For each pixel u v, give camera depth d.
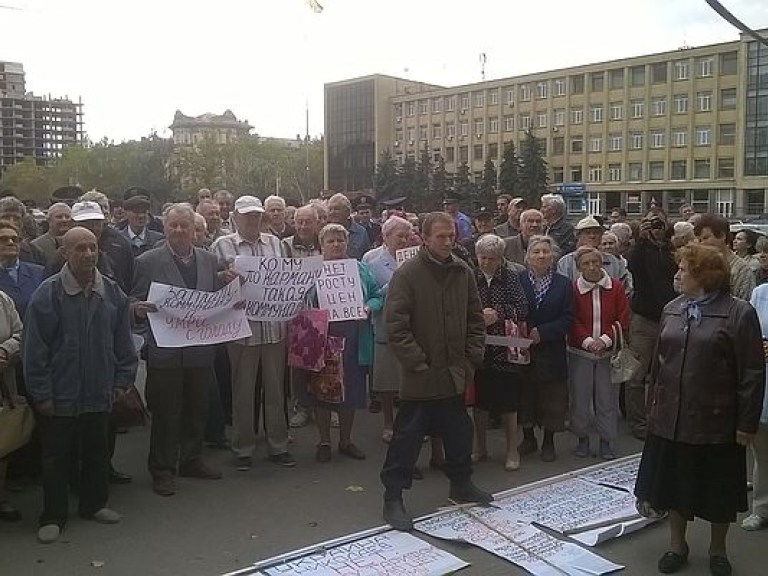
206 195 11.28
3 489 5.54
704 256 4.54
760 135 72.56
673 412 4.53
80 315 5.18
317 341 6.54
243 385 6.52
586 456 7.02
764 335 5.27
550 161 88.62
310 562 4.71
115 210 12.64
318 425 6.79
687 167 77.88
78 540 5.11
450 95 99.50
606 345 6.66
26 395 5.54
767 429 5.23
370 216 12.00
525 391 6.86
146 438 7.50
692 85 76.88
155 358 5.90
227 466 6.67
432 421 5.57
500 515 5.45
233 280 6.22
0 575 4.61
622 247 9.23
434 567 4.67
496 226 10.83
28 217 8.70
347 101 111.19
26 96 178.25
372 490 6.06
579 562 4.76
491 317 6.46
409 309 5.36
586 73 84.75
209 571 4.68
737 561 4.86
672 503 4.59
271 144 106.31
